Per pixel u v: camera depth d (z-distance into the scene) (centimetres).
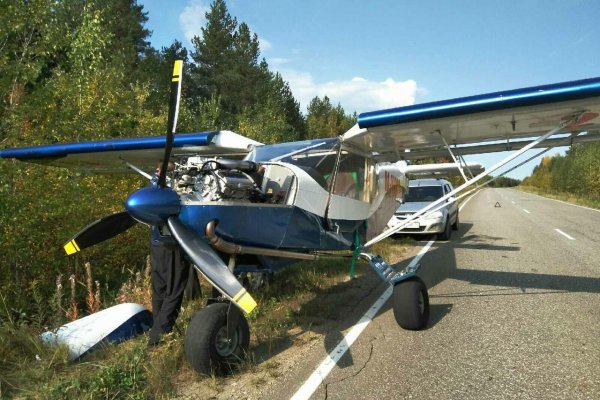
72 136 725
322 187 492
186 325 466
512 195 4878
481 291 644
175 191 385
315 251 522
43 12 654
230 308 377
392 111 468
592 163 3619
